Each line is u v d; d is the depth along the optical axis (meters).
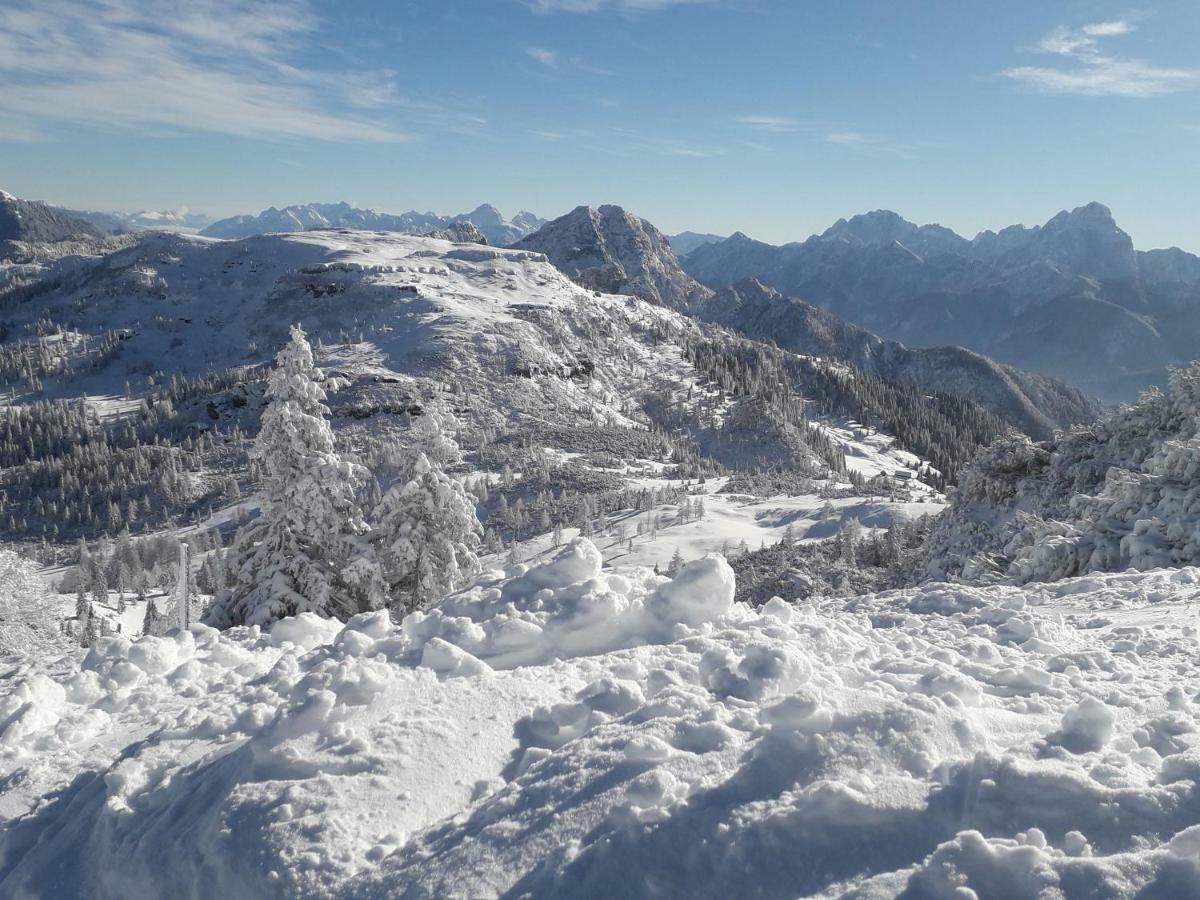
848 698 5.21
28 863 5.66
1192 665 7.20
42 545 172.50
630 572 9.75
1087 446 30.94
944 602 11.98
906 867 3.71
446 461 25.83
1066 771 4.09
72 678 8.80
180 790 5.76
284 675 7.80
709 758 4.75
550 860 4.12
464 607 8.91
